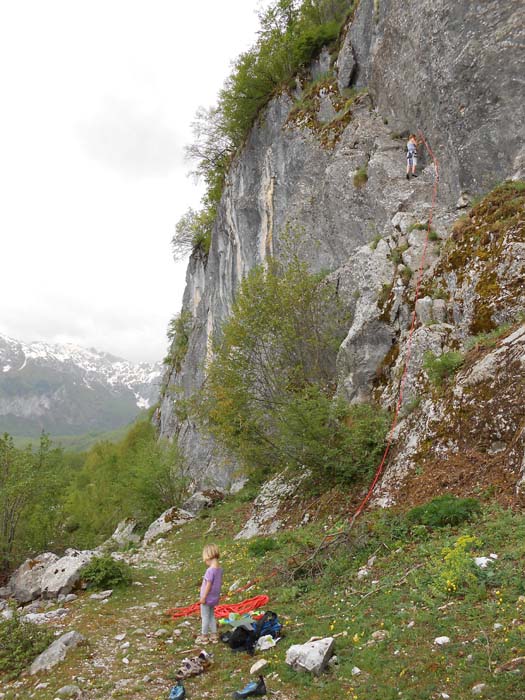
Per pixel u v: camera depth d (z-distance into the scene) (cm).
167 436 4797
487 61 1817
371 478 1326
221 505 2494
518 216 1427
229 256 3741
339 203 2406
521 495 890
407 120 2316
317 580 948
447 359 1279
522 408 1007
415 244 1811
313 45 3156
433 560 792
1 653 806
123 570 1313
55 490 1766
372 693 534
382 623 679
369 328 1723
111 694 646
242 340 2020
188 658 696
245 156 3528
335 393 1833
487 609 626
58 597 1240
